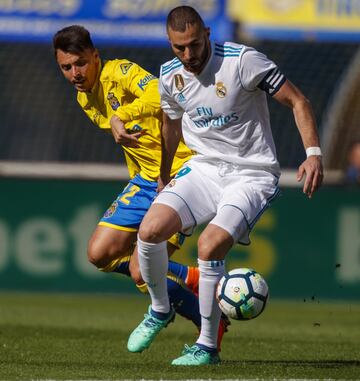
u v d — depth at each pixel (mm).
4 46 62156
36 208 50125
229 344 28656
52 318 37719
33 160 58438
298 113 20656
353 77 56312
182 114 22406
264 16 66188
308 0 66500
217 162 21766
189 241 48594
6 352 24844
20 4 66750
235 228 20828
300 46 63375
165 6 66375
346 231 50156
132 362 22688
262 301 20672
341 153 53594
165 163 23406
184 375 19547
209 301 21141
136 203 25406
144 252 21484
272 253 49844
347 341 30672
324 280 49969
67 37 24672
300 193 50000
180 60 20766
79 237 50156
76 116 58344
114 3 66500
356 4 66562
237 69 20812
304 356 25359
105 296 49625
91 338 29734
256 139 21547
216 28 65875
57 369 20703
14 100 59125
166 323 22500
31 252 50062
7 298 47031
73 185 50250
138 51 62344
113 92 24953
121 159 55344
